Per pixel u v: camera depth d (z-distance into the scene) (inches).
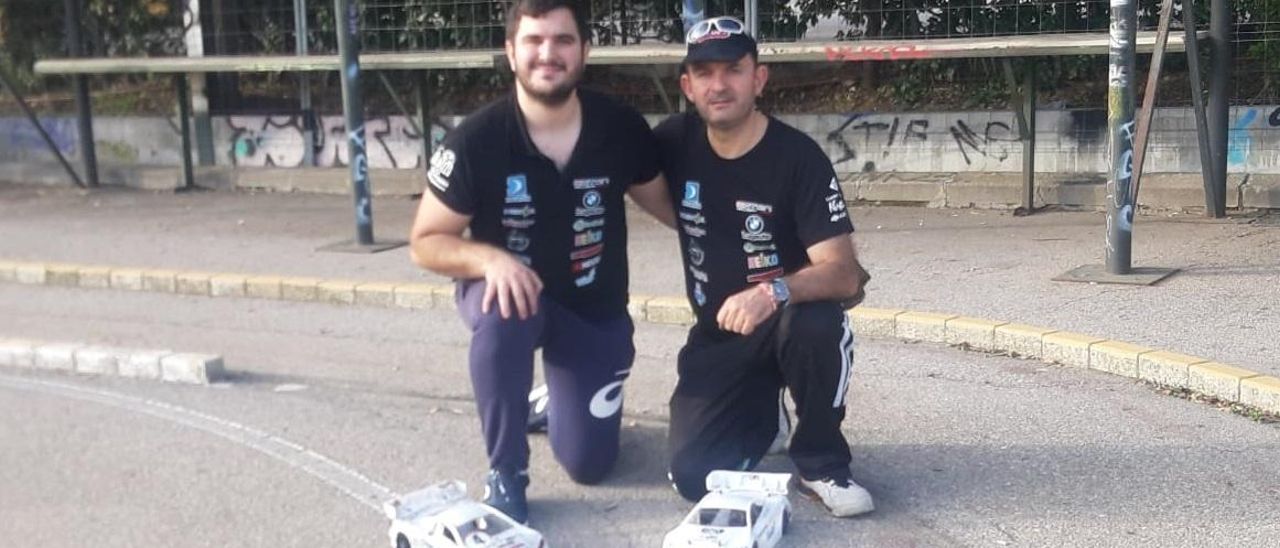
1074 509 171.9
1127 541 161.3
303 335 293.4
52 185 549.6
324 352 277.3
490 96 494.0
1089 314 258.7
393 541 167.3
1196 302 263.3
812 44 389.1
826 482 173.5
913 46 366.3
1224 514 167.8
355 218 386.9
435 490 172.1
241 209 467.2
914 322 260.7
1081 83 415.2
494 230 177.5
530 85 167.2
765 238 172.9
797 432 176.2
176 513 187.3
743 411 179.6
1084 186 386.9
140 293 348.5
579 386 183.8
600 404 184.2
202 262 367.9
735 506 163.3
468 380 252.1
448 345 279.0
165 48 545.0
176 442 219.0
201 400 243.4
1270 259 299.9
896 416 213.5
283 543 175.2
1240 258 302.5
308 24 512.7
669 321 287.6
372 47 499.2
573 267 180.5
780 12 436.1
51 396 249.1
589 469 188.5
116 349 270.5
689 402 180.4
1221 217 358.3
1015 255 323.9
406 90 499.8
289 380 256.2
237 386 252.5
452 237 172.9
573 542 171.2
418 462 205.3
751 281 176.1
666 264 337.1
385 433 220.5
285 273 346.0
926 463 191.2
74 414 236.5
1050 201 391.2
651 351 265.0
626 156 178.1
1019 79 396.2
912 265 319.3
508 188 173.2
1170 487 177.5
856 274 169.8
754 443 183.3
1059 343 238.7
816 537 167.2
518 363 169.5
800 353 167.0
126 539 178.7
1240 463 185.0
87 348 271.3
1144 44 348.2
